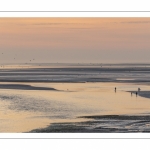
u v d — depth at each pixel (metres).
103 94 124.25
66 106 102.50
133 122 84.19
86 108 100.06
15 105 103.88
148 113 96.38
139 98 114.88
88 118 88.50
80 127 81.19
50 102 108.38
